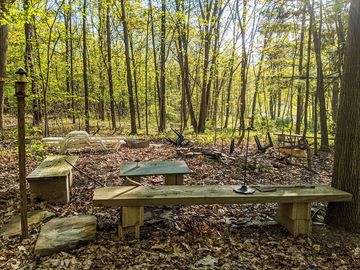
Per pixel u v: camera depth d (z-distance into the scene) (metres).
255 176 5.53
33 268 2.53
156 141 9.93
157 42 14.69
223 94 17.95
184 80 13.26
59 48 14.73
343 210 3.21
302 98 10.89
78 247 2.82
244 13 8.42
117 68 16.42
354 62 3.07
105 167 5.82
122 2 11.48
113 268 2.52
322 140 8.51
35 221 3.36
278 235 3.12
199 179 5.15
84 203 3.98
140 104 18.64
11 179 4.87
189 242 2.95
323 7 6.83
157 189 3.19
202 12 12.14
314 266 2.56
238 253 2.76
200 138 10.55
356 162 3.10
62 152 7.17
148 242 2.94
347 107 3.15
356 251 2.78
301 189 3.23
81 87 17.19
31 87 10.38
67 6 8.28
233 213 3.72
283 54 10.23
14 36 10.05
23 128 2.89
